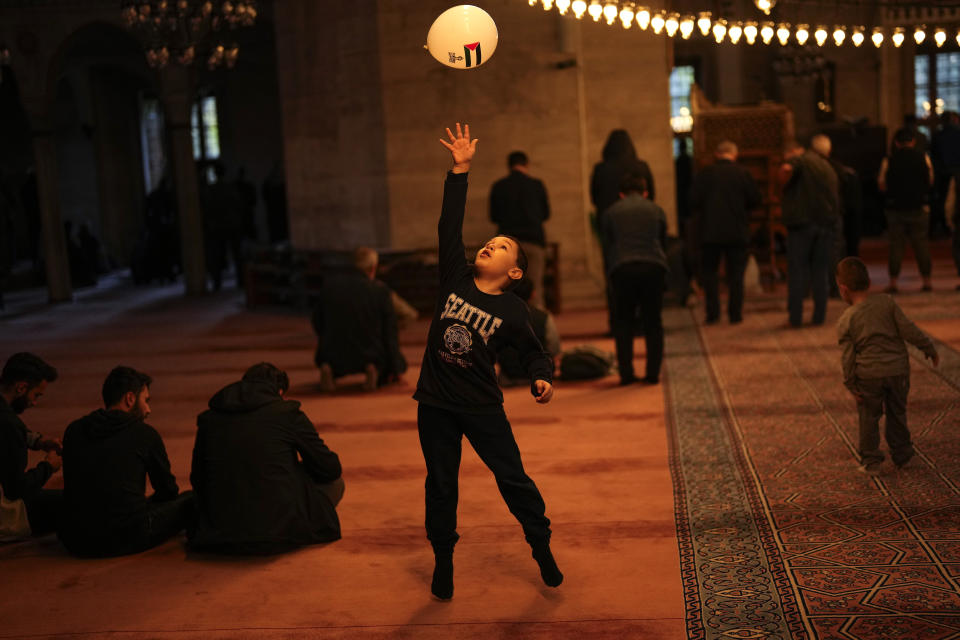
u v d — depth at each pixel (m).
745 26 6.69
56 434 6.90
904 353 4.86
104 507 4.30
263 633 3.51
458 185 3.81
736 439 5.82
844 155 19.77
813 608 3.46
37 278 19.64
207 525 4.25
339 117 12.55
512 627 3.47
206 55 16.31
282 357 9.76
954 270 13.16
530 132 12.07
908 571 3.72
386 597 3.80
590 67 12.41
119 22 14.85
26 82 15.12
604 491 5.00
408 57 11.95
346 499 5.08
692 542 4.21
